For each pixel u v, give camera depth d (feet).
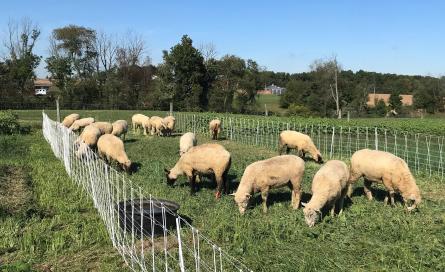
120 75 275.18
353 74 322.75
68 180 53.83
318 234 36.24
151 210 32.89
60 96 226.17
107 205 37.63
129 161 59.67
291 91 264.93
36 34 252.42
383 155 45.21
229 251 33.01
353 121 146.51
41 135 102.37
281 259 31.50
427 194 52.70
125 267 30.37
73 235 35.60
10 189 49.60
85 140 71.46
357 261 31.42
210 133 114.52
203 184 53.47
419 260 30.94
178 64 215.31
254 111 231.91
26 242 34.09
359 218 40.45
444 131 119.85
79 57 285.43
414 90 305.53
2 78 232.73
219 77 233.76
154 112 191.31
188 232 36.63
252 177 41.75
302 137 71.67
